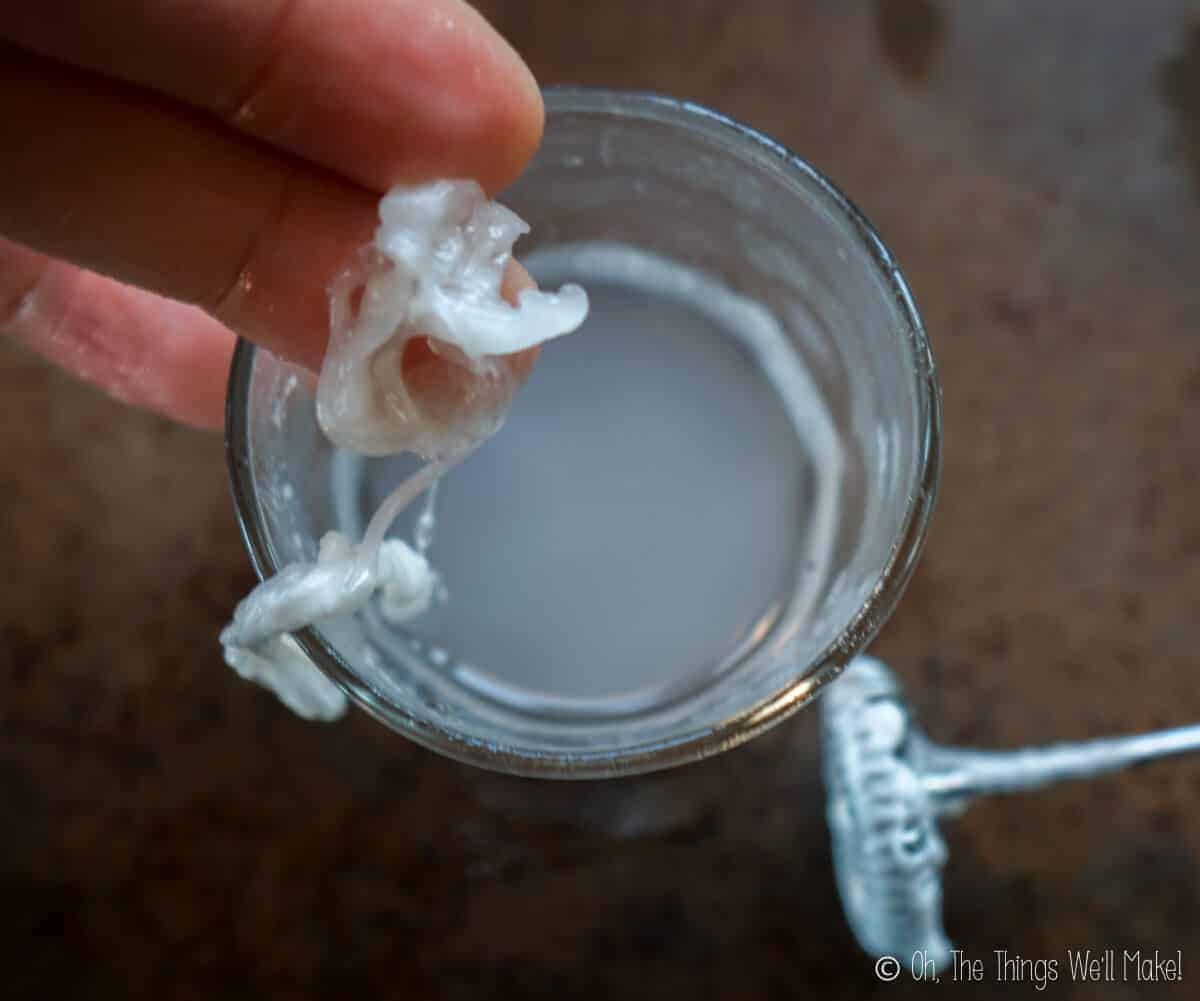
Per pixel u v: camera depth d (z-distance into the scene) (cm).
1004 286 22
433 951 20
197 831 21
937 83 22
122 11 14
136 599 21
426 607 18
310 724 21
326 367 14
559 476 18
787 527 18
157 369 18
